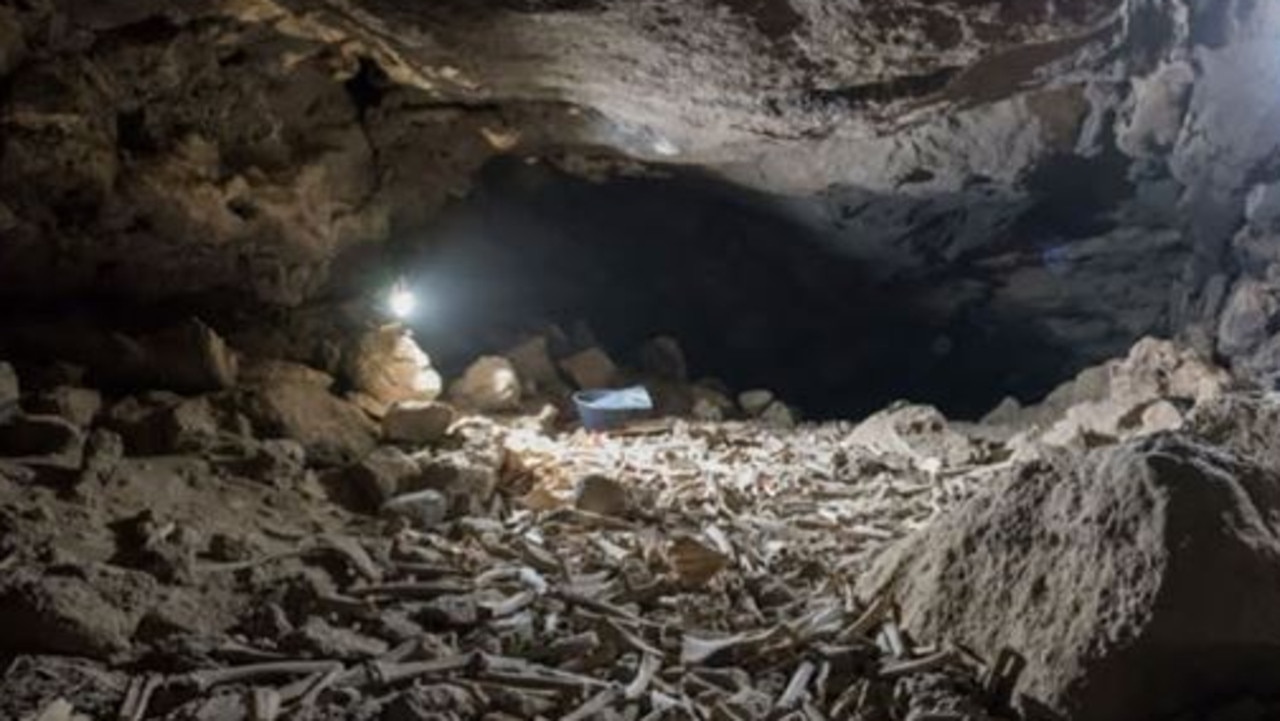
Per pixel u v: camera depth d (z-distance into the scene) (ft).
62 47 17.33
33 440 15.53
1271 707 10.37
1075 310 39.14
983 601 11.89
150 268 20.94
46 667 10.44
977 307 40.60
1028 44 19.25
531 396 29.07
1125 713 10.37
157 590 12.13
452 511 17.26
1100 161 31.35
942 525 13.16
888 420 25.38
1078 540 11.50
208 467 16.63
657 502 18.89
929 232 37.19
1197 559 10.68
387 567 14.26
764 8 16.99
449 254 31.12
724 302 40.68
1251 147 27.12
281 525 15.58
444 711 10.18
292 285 23.45
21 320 19.45
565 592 13.67
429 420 21.26
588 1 16.70
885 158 30.04
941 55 18.76
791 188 32.91
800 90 20.74
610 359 33.96
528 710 10.53
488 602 13.19
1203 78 25.25
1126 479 11.55
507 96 22.61
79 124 17.99
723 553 15.12
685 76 20.26
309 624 11.82
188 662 10.86
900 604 12.80
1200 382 25.50
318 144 22.88
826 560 15.74
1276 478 12.07
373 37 19.52
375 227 25.88
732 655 12.01
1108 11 17.46
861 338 42.70
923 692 10.96
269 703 10.07
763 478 21.34
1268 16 22.91
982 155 29.48
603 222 36.76
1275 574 10.73
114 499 14.64
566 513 17.44
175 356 19.34
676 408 31.42
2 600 11.03
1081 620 10.84
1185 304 33.65
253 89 20.70
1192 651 10.37
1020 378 42.19
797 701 11.05
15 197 18.10
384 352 23.54
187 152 19.89
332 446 19.57
